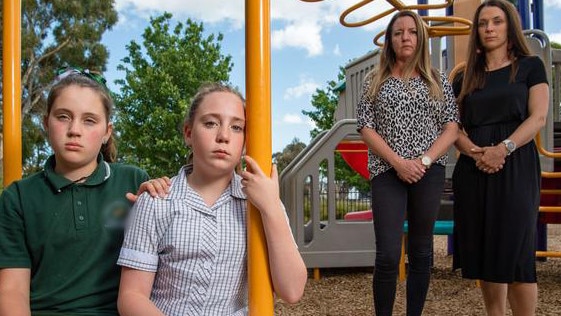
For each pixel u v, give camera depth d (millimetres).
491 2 2473
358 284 4367
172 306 1472
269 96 1353
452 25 5020
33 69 29125
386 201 2496
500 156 2293
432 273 4785
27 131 26594
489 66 2496
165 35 15805
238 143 1501
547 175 3781
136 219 1521
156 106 14906
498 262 2299
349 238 4688
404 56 2582
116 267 1680
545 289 3998
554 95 5391
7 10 2080
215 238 1493
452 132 2506
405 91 2527
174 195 1533
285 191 4867
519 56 2459
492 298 2455
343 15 4293
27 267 1655
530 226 2301
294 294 1391
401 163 2426
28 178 1732
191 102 1584
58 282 1636
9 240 1646
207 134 1483
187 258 1484
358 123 2635
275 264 1360
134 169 1830
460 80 2701
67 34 30094
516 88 2381
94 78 1824
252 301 1379
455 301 3701
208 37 16141
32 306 1624
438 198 2498
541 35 3756
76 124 1643
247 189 1361
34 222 1655
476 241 2391
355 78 6164
